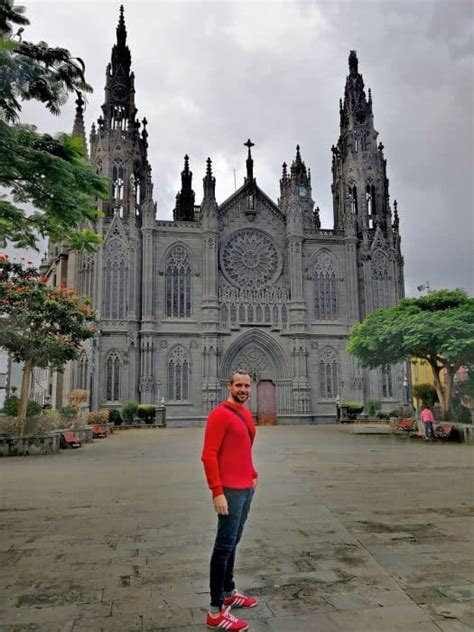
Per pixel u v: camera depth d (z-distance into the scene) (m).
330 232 64.62
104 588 7.07
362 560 8.15
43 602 6.58
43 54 10.51
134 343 56.78
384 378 60.47
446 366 36.47
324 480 16.42
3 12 9.91
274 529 10.12
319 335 61.03
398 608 6.26
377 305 63.25
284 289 61.78
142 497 13.75
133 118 64.75
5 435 26.23
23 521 11.08
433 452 24.95
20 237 14.01
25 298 27.56
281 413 59.09
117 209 61.78
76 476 17.81
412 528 10.17
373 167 67.12
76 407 40.16
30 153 10.45
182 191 80.06
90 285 57.94
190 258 60.66
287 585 7.08
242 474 6.31
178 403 56.88
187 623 5.92
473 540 9.29
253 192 63.88
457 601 6.46
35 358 28.05
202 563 8.15
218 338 58.91
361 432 41.28
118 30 67.12
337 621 5.91
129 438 37.53
